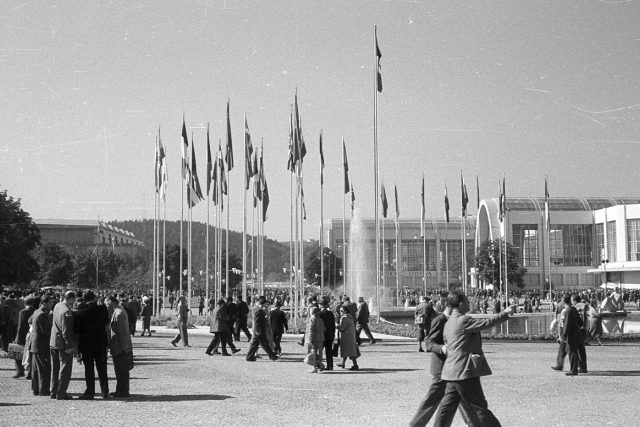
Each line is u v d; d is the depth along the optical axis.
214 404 14.95
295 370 21.92
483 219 153.62
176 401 15.39
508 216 146.12
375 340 32.62
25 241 80.19
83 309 15.93
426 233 184.75
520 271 117.44
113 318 16.23
